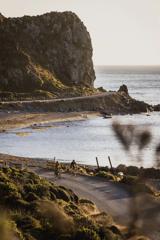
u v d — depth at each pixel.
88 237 31.47
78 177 62.91
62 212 36.78
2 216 29.50
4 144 122.06
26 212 35.97
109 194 52.31
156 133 127.88
